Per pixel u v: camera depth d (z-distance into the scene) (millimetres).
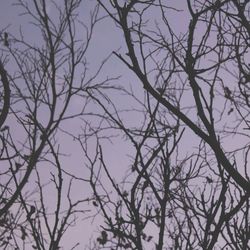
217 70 4246
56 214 4340
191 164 4672
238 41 4516
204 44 4273
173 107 3898
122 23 4137
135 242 4188
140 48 4398
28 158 4883
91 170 4707
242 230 3967
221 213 3900
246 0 4434
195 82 4113
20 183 4578
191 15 4305
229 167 3730
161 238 4082
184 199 4441
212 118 3975
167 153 4559
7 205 4477
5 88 4227
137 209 4332
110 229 4375
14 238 4746
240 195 4020
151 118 4711
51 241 4258
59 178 4512
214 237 3846
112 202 4516
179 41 4590
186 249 4301
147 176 4359
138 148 4508
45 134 4926
